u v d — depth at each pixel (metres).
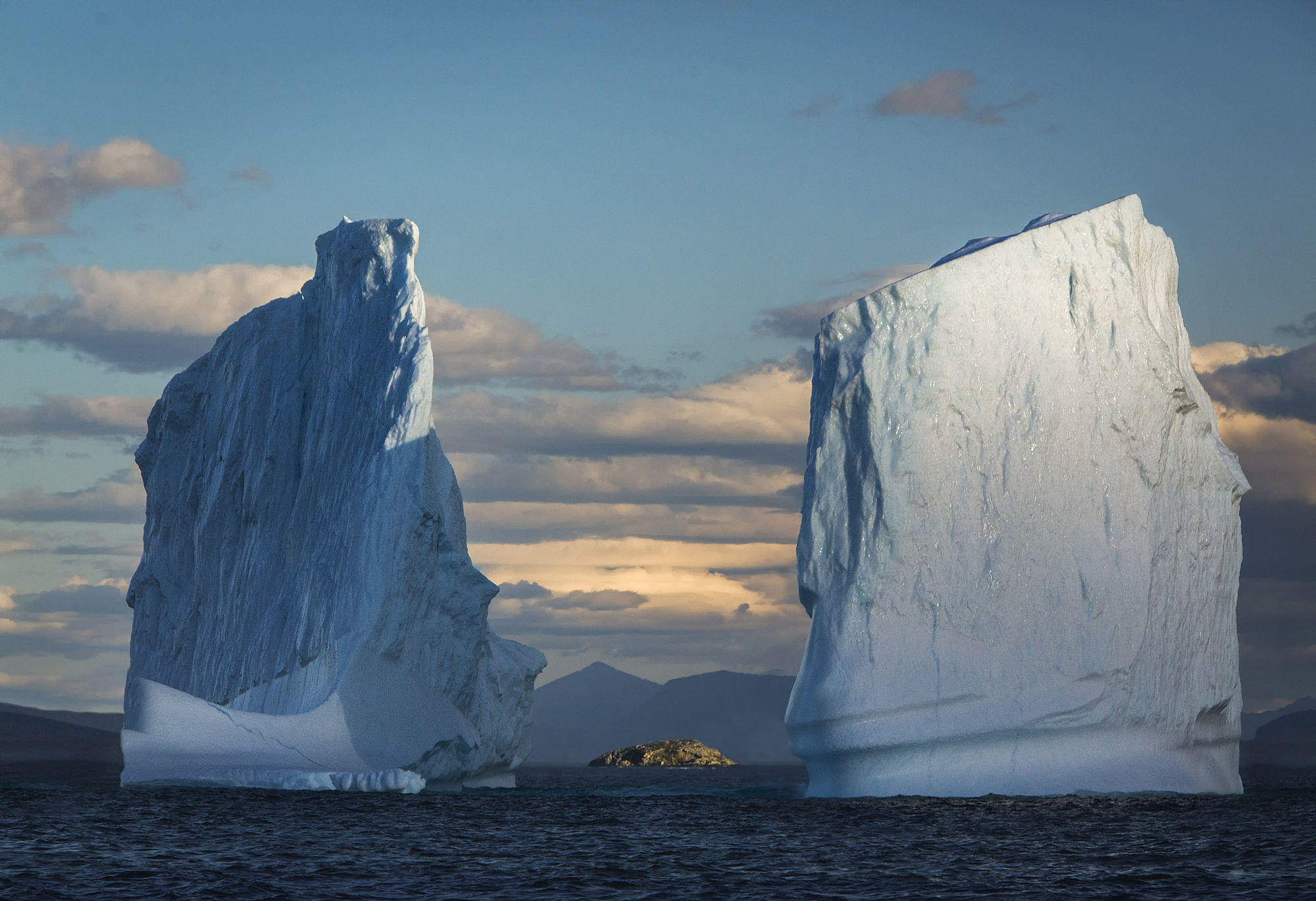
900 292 58.00
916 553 56.03
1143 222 62.44
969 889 35.09
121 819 49.69
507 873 37.59
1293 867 38.50
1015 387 57.97
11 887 34.56
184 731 65.19
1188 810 52.16
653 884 35.84
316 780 61.44
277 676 70.81
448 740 69.38
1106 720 55.94
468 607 72.81
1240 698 61.84
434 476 72.25
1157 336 59.53
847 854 41.03
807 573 57.16
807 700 55.25
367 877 36.78
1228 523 61.19
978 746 55.28
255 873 37.03
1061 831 46.12
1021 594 56.19
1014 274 58.88
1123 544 57.41
